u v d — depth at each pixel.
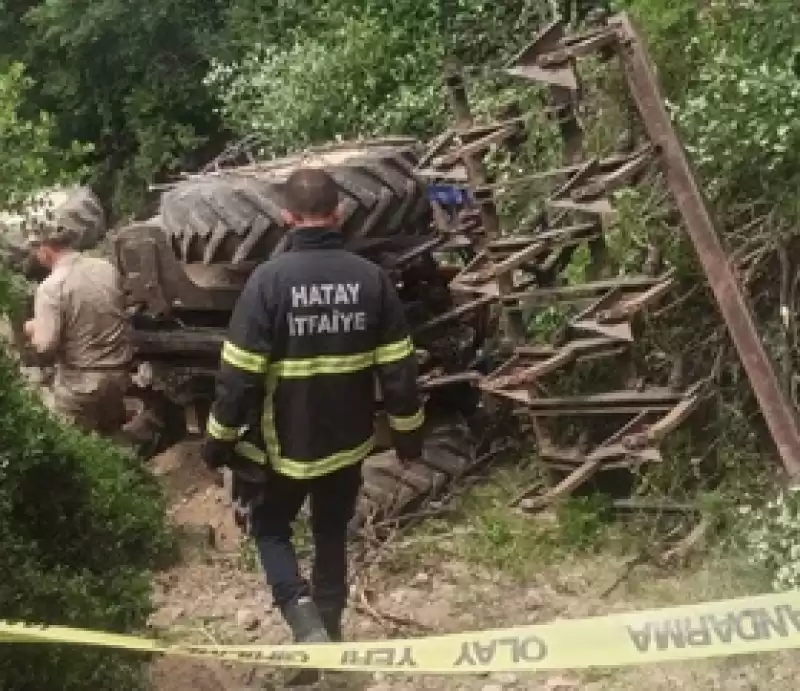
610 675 4.36
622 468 5.39
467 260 6.32
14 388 4.12
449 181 5.94
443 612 4.91
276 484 4.34
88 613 3.94
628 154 5.32
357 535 5.52
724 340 5.32
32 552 4.01
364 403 4.34
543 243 5.46
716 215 5.42
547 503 5.35
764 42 5.55
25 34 12.11
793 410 4.89
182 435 6.80
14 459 3.96
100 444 5.68
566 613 4.80
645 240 5.62
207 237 5.61
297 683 4.48
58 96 11.67
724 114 5.29
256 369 4.14
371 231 5.68
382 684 4.46
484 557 5.24
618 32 5.31
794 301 5.34
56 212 6.31
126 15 11.02
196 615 5.08
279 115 8.98
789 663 4.28
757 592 4.59
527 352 5.54
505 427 6.12
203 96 11.20
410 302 6.12
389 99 8.70
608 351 5.31
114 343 6.22
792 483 4.75
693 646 3.04
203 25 11.25
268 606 5.12
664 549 5.09
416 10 9.19
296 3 10.54
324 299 4.18
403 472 5.76
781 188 5.36
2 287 4.62
